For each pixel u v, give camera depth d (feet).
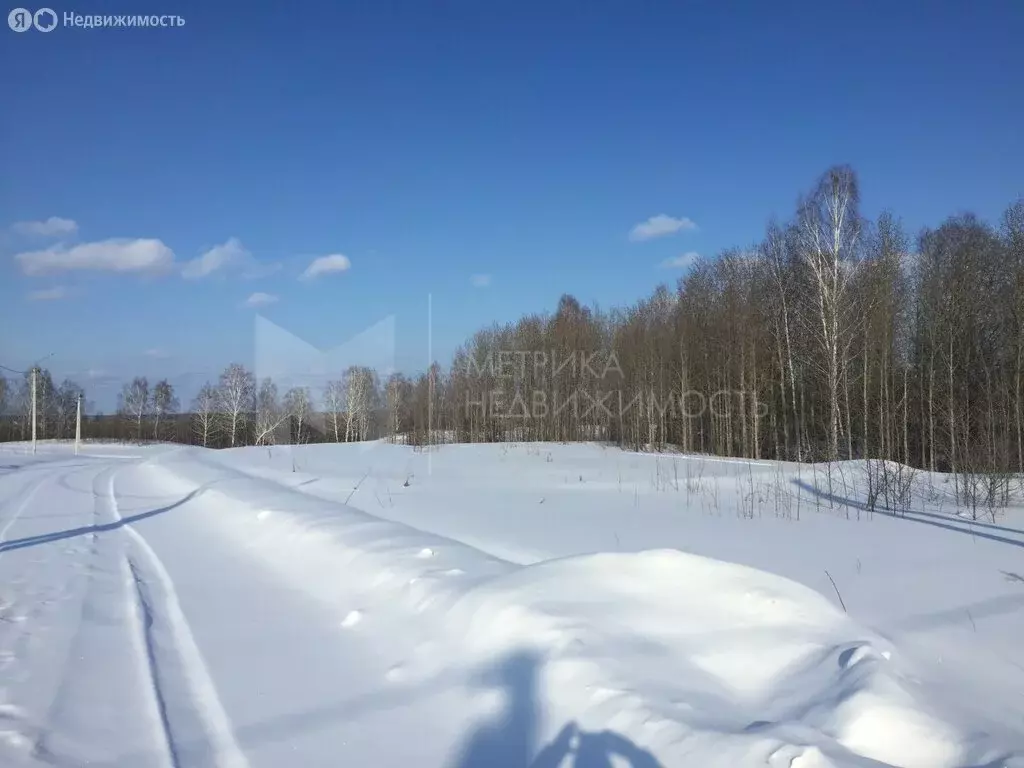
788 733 10.94
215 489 52.54
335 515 33.55
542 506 43.19
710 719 11.71
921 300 104.01
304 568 26.43
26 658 17.51
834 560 25.73
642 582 18.37
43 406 257.75
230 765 11.98
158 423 248.52
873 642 15.20
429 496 49.03
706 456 100.68
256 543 32.32
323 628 19.54
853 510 42.09
